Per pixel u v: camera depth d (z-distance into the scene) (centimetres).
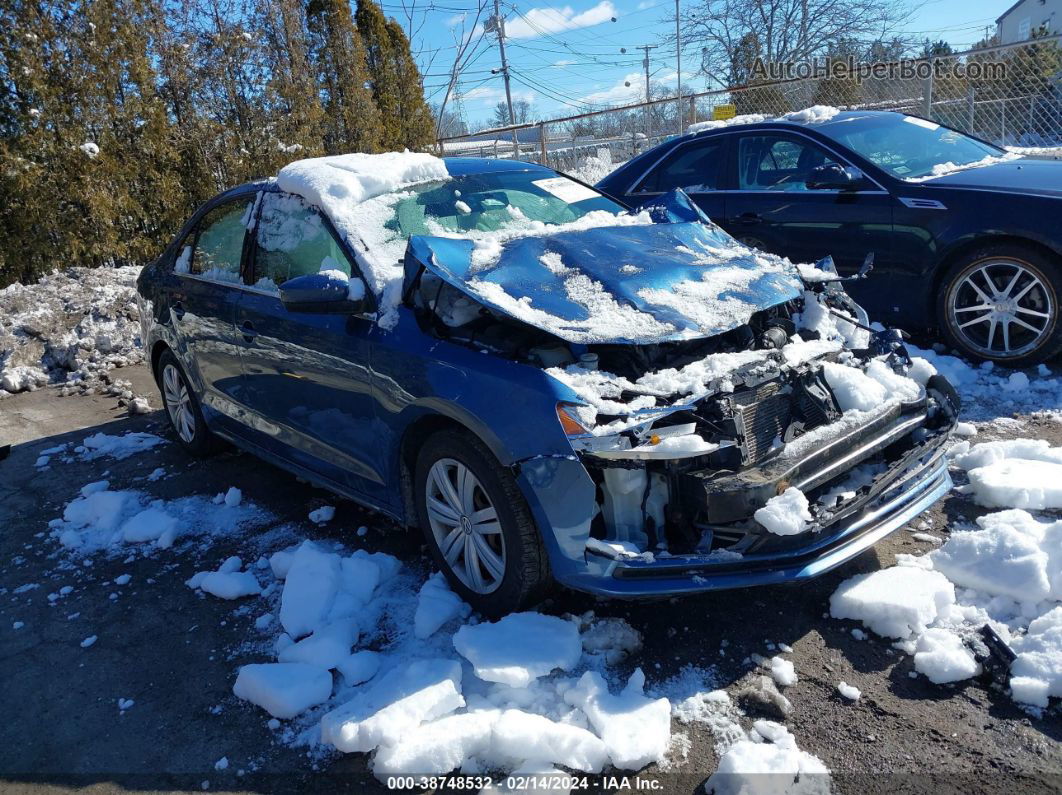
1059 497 339
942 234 512
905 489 295
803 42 2848
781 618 288
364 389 328
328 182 374
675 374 275
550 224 399
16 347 752
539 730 230
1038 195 478
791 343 325
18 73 991
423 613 299
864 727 235
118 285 893
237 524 413
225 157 1343
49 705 285
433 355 297
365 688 272
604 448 249
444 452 298
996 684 245
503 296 290
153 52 1258
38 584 374
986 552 291
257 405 412
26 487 498
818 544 261
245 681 273
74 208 1063
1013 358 498
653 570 251
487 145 2230
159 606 343
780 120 635
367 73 1827
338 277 325
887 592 280
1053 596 279
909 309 545
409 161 412
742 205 622
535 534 279
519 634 271
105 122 1099
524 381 267
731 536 260
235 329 410
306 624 307
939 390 329
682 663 269
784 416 284
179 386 511
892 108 1090
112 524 425
